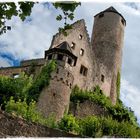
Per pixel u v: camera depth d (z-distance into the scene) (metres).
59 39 42.25
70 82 36.06
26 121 17.48
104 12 55.41
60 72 35.56
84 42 45.91
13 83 34.03
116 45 53.28
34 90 34.34
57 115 33.25
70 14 10.27
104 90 48.06
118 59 53.09
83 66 44.88
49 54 37.91
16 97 33.22
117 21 54.94
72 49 43.62
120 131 26.06
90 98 39.97
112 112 41.25
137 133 26.94
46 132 17.92
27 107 25.83
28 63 43.81
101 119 27.27
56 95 34.12
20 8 9.79
